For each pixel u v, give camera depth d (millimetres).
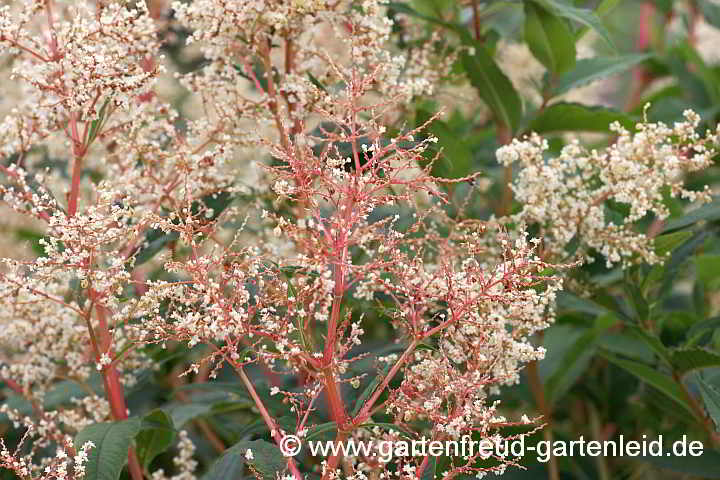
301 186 1897
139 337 1979
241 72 2117
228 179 2094
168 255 1941
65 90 1994
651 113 2557
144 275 2230
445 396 1913
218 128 2082
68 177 2238
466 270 1939
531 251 1923
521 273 1920
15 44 1984
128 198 1955
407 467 1904
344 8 2098
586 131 2242
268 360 1957
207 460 2316
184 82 2094
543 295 1959
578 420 2373
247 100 2082
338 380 1929
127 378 2113
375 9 2053
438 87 2240
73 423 2082
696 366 2109
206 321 1916
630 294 2139
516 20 2389
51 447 2229
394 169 1910
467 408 1894
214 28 2041
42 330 2105
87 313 1990
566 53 2225
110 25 1983
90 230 1932
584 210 2055
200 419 2295
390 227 1942
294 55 2115
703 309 2324
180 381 2344
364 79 1914
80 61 1967
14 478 2094
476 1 2271
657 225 2256
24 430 2211
